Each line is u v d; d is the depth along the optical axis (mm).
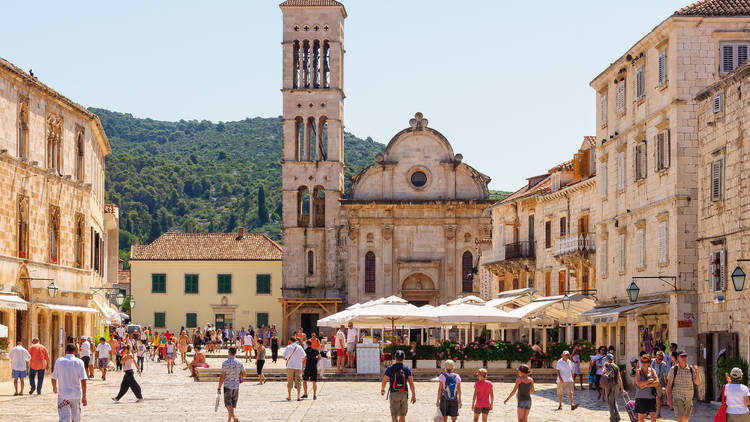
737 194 40438
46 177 59156
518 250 80625
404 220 104062
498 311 59094
